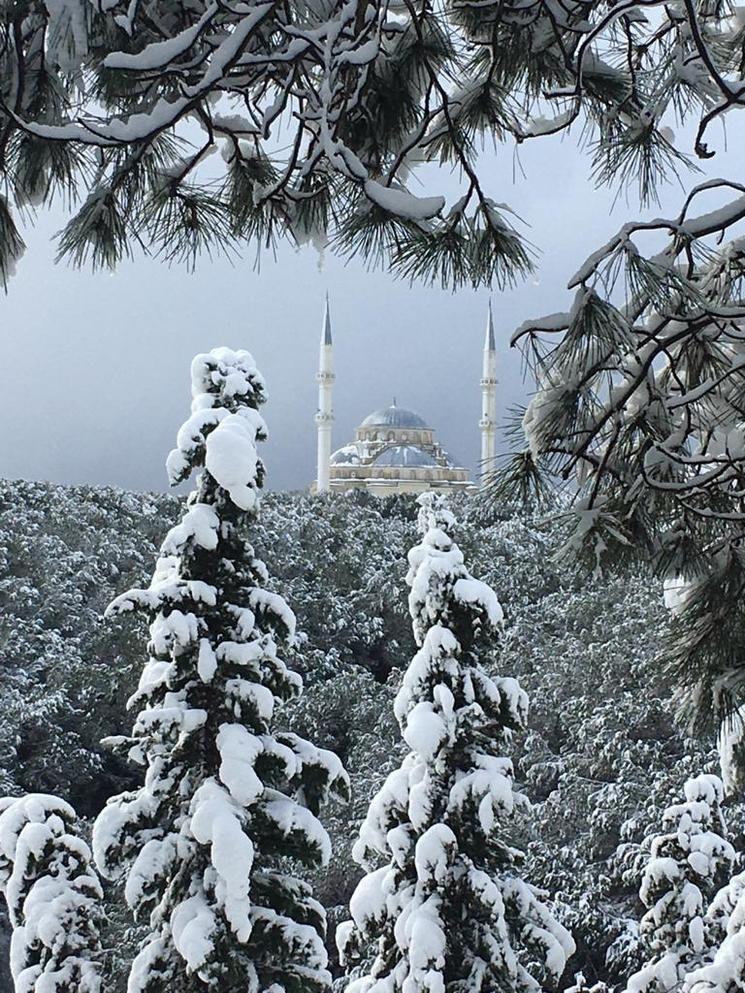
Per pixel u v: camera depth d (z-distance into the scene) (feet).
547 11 11.39
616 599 110.11
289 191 12.01
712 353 15.14
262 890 38.78
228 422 40.73
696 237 12.76
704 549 15.87
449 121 11.98
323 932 39.50
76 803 111.34
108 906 66.28
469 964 41.32
